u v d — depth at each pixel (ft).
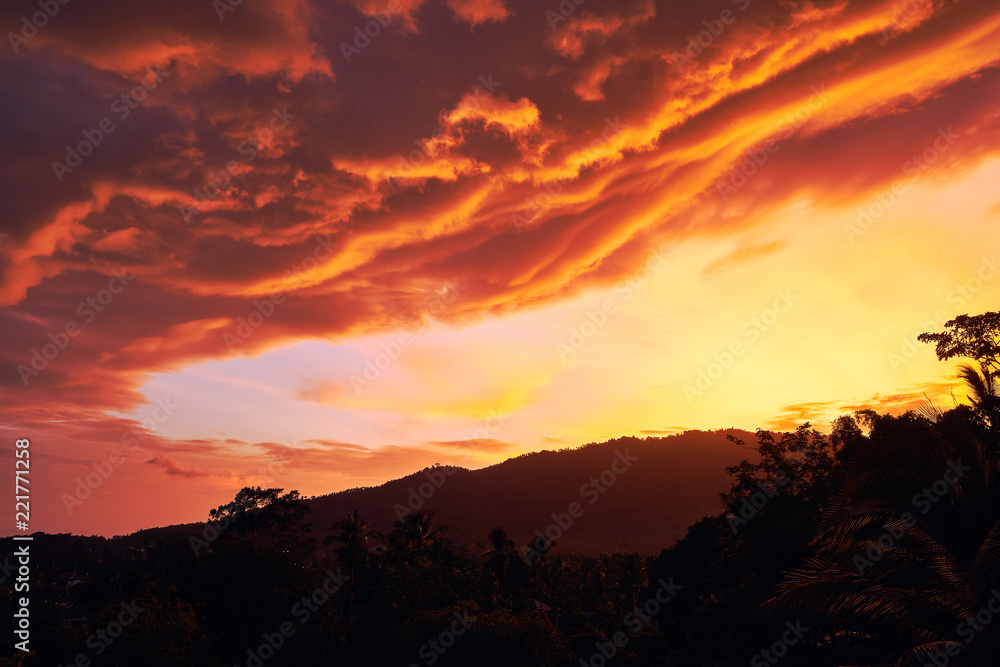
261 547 143.64
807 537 91.76
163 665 95.45
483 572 168.25
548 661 103.55
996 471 40.34
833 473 100.22
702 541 161.58
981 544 38.47
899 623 42.96
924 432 42.39
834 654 74.59
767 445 113.50
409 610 123.34
